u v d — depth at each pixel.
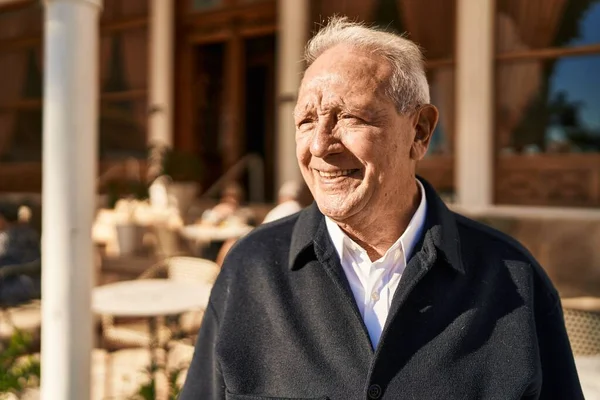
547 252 4.86
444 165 5.59
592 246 4.77
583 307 3.93
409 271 1.11
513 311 1.13
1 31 7.91
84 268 2.26
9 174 8.03
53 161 2.23
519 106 5.26
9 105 7.96
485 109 5.30
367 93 1.09
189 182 6.46
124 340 3.39
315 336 1.14
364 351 1.10
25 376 2.73
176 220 5.77
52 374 2.24
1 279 4.13
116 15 7.46
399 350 1.08
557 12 5.04
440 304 1.12
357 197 1.12
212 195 7.48
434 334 1.09
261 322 1.18
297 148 1.18
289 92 6.29
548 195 5.17
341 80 1.09
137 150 7.36
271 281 1.20
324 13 6.12
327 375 1.10
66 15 2.21
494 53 5.30
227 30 7.14
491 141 5.35
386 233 1.19
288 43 6.27
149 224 5.71
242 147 7.40
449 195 5.57
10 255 4.41
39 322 4.12
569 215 4.89
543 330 1.21
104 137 7.49
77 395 2.25
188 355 3.57
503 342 1.10
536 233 5.01
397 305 1.09
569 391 1.19
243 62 7.18
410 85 1.13
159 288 3.17
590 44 4.93
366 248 1.21
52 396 2.24
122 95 7.47
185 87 7.41
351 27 1.16
